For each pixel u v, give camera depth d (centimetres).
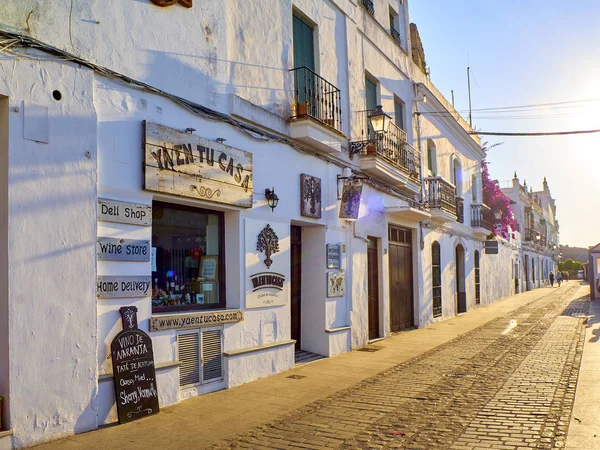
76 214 573
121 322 626
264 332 874
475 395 718
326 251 1073
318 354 1064
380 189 1350
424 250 1686
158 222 730
